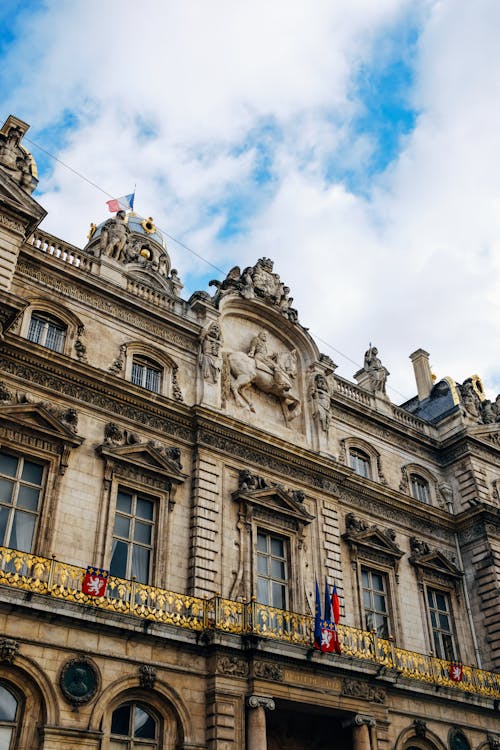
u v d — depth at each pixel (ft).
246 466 103.35
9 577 71.82
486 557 124.88
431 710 105.09
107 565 84.84
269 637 85.51
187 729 79.30
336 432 123.75
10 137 99.04
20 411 84.94
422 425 141.28
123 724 77.20
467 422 141.28
